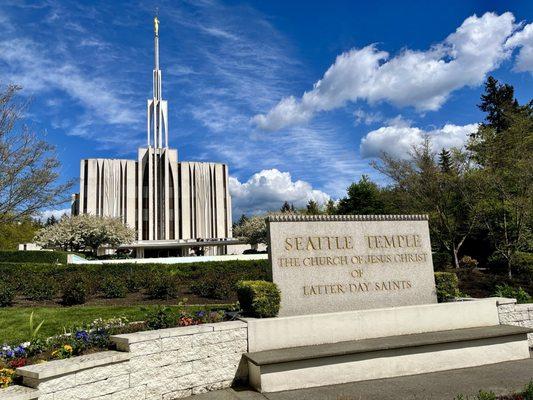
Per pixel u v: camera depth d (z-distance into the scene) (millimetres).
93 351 5996
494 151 22469
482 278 16453
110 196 61656
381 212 35031
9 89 18047
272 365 6348
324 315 7477
